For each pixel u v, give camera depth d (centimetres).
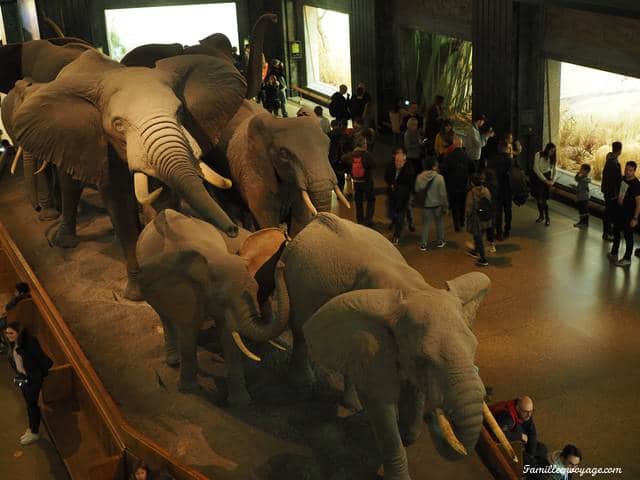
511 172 1488
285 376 1041
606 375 1100
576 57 1597
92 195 1628
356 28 2239
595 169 1642
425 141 1842
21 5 2242
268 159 1121
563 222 1572
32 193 1530
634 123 1540
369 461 901
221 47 1348
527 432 935
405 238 1535
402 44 2147
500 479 889
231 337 957
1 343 1280
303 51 2628
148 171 977
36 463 1063
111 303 1230
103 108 1043
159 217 976
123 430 920
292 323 971
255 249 986
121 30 2531
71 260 1376
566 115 1681
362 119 1861
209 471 895
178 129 990
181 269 917
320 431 944
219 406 993
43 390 1095
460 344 730
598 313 1242
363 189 1555
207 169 1015
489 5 1725
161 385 1036
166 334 1060
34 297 1245
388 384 783
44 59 1342
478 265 1413
